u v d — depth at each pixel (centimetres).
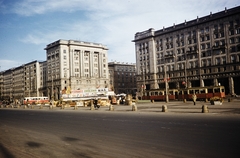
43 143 967
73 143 930
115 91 12350
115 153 734
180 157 650
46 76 11875
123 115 2197
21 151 839
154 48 9081
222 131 1005
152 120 1603
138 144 845
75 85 10050
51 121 1923
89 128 1355
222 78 7062
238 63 6700
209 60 7375
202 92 4744
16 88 14488
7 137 1179
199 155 659
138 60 9650
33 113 3288
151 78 9088
